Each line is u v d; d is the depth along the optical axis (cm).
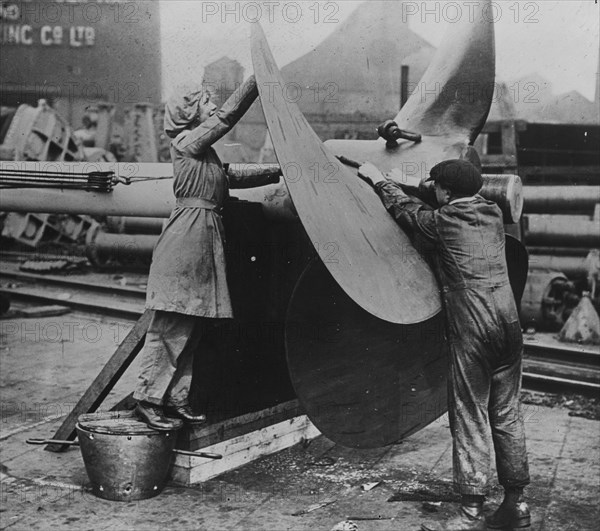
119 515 400
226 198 454
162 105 1466
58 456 495
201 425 447
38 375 732
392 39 1148
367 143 511
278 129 362
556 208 986
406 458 496
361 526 390
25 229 1328
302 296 397
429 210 394
